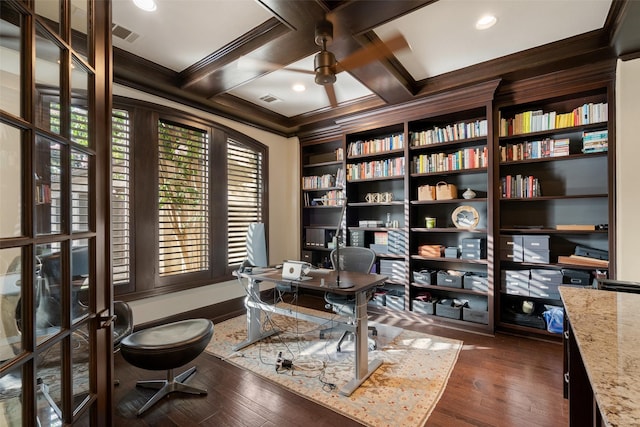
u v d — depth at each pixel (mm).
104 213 1213
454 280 3393
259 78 3170
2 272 773
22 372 791
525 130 3066
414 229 3645
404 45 2535
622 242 2424
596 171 2928
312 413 1896
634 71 2406
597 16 2160
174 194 3299
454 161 3424
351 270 3141
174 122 3305
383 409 1912
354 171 4211
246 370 2436
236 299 3926
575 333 1052
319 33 2123
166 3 2037
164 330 2178
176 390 2137
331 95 3225
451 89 3174
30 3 805
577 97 2912
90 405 1108
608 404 643
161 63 2854
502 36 2416
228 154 3908
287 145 4891
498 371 2365
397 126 3885
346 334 2951
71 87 1015
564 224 3070
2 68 759
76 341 1052
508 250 3105
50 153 920
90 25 1135
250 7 2090
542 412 1861
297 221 4785
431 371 2371
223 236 3785
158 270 3129
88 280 1123
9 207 769
